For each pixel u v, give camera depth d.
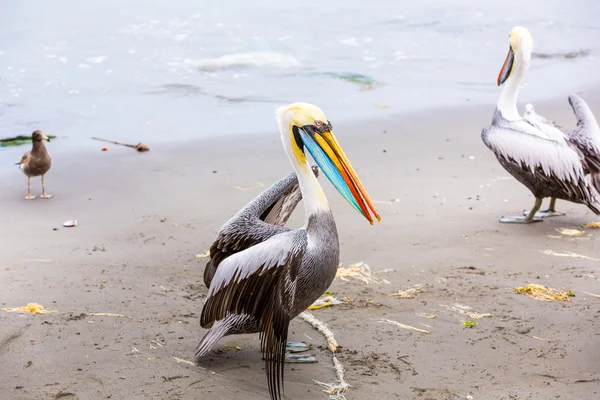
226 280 6.98
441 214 12.09
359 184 7.48
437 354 7.78
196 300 9.14
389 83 20.48
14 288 9.24
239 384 7.18
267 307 6.84
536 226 11.62
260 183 13.62
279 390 6.71
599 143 11.70
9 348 7.73
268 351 6.74
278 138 16.38
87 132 16.69
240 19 27.11
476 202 12.65
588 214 12.23
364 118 17.52
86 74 21.09
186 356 7.73
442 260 10.33
